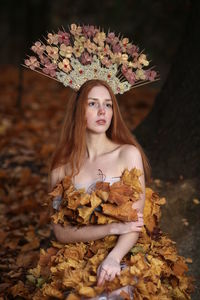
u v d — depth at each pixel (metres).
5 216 4.40
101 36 3.05
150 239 2.86
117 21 9.91
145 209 2.94
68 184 2.82
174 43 9.66
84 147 2.89
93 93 2.85
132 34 9.73
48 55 3.03
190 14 4.08
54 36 3.05
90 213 2.65
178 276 2.81
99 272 2.56
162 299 2.62
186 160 3.65
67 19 11.05
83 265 2.67
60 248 2.90
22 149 5.78
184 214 3.45
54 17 11.40
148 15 9.67
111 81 3.04
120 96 8.97
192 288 2.93
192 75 3.86
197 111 3.74
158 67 9.87
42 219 4.14
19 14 14.42
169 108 3.94
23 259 3.65
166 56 9.80
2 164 5.39
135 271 2.54
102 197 2.63
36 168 5.32
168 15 9.11
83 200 2.65
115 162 2.86
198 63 3.86
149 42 9.71
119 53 3.03
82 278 2.58
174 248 2.92
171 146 3.78
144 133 4.07
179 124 3.81
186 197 3.49
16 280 3.49
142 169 2.85
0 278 3.53
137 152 2.87
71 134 2.97
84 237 2.77
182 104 3.85
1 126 6.55
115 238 2.74
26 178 4.93
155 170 3.76
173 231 3.40
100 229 2.73
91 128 2.86
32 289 3.22
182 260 2.85
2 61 13.46
